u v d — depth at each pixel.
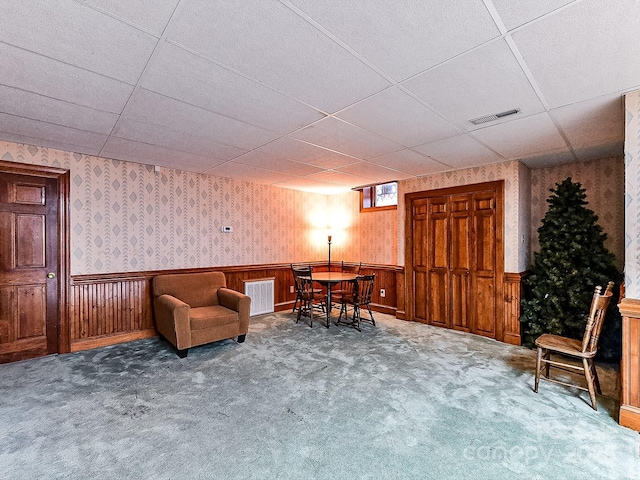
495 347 3.74
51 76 1.95
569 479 1.66
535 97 2.24
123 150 3.51
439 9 1.39
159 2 1.34
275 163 4.08
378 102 2.33
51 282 3.50
